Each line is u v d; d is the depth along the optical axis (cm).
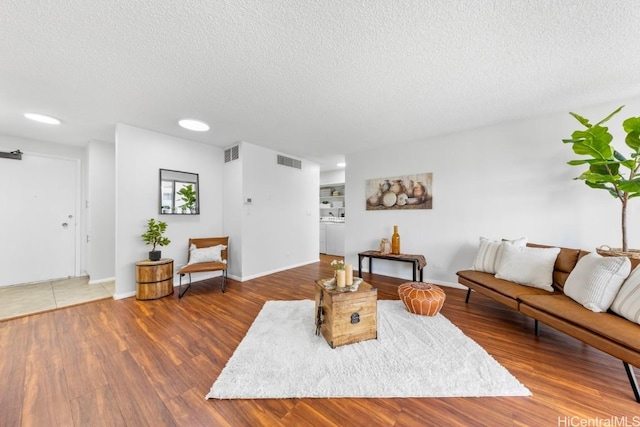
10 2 127
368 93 230
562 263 225
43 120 287
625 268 168
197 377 159
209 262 349
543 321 183
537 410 130
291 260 477
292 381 153
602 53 173
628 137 198
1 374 162
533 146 288
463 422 124
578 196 266
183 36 155
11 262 355
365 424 124
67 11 134
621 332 140
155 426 124
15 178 356
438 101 247
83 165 414
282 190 458
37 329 224
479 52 172
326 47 167
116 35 153
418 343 196
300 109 265
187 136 360
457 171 339
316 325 216
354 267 446
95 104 251
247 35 155
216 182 412
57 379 157
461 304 280
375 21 144
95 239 374
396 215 396
